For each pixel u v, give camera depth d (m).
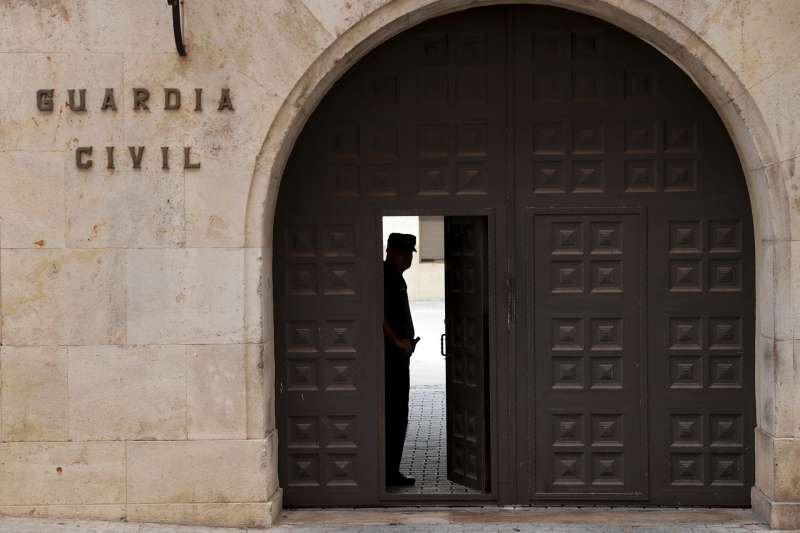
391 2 6.87
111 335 7.05
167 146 7.00
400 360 8.23
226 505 7.09
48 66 6.97
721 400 7.51
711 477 7.54
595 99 7.48
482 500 7.64
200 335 7.05
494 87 7.49
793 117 6.85
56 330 7.05
